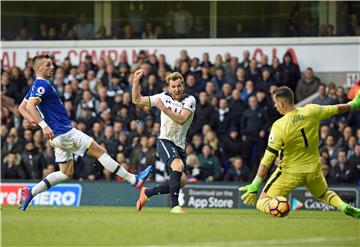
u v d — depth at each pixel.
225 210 29.05
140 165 36.41
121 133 37.50
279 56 42.88
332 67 42.50
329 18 42.88
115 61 44.31
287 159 21.72
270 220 20.39
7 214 22.03
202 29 44.31
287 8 43.41
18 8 46.25
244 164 36.56
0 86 41.69
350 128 36.28
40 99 22.64
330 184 34.12
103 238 15.51
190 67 40.53
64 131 23.09
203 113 37.91
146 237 15.61
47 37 45.22
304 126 21.39
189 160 36.25
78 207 29.61
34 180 36.25
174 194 23.12
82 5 45.56
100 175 37.25
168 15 44.69
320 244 14.79
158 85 39.72
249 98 37.88
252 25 43.88
